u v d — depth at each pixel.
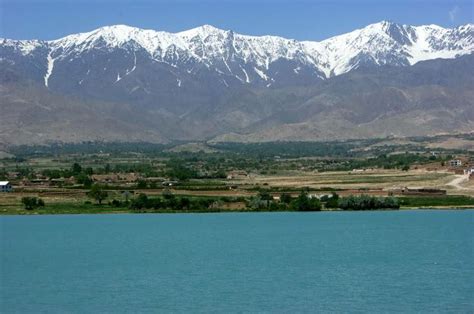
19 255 180.12
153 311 115.75
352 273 147.75
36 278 145.50
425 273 146.88
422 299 121.81
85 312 115.44
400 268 153.62
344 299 122.56
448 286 133.00
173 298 124.75
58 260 170.62
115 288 134.25
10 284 139.25
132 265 161.12
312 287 133.12
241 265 159.75
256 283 137.62
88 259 171.62
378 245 192.88
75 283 139.62
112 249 190.00
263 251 183.00
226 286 134.75
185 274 148.38
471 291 128.25
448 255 173.25
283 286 134.38
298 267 156.00
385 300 121.50
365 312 113.69
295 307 117.12
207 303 120.56
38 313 115.19
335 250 183.75
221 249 187.75
